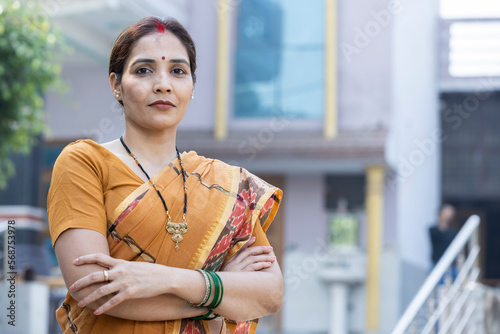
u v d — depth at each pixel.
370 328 11.85
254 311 1.87
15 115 7.62
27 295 7.12
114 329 1.76
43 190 11.77
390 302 11.85
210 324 1.91
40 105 7.95
